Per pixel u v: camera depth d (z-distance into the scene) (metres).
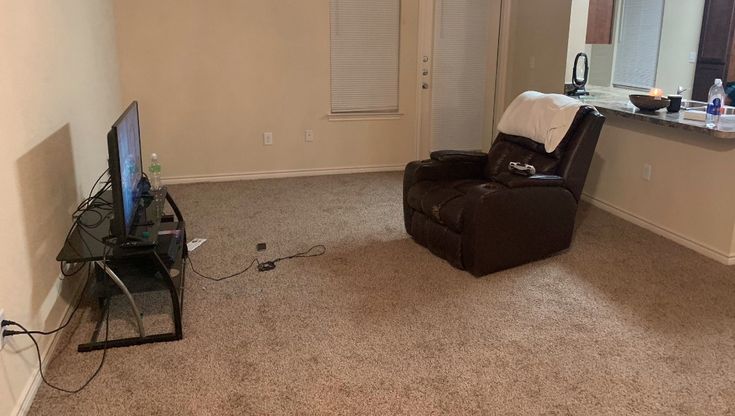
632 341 2.60
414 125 5.81
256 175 5.51
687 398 2.20
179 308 2.59
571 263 3.49
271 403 2.17
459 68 5.86
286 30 5.23
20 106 2.31
